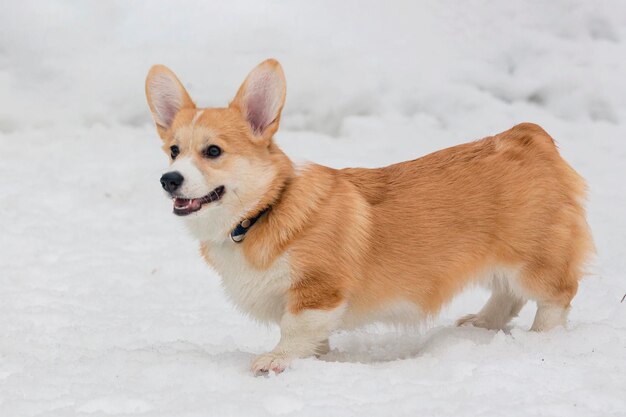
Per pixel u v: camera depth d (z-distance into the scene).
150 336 7.41
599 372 5.70
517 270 6.72
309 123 15.53
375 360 6.68
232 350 6.84
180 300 8.66
